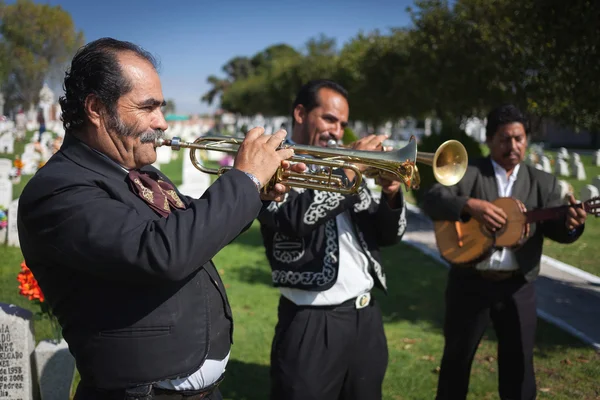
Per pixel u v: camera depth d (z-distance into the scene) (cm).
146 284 165
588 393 386
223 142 216
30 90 4081
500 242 317
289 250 264
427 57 1119
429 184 977
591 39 524
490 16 912
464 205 328
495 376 421
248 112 5400
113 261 158
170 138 215
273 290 646
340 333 258
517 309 319
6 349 298
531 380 319
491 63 883
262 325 529
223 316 198
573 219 310
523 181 338
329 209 245
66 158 175
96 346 169
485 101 1066
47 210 162
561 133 4128
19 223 176
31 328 314
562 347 468
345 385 269
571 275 693
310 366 254
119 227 160
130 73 173
